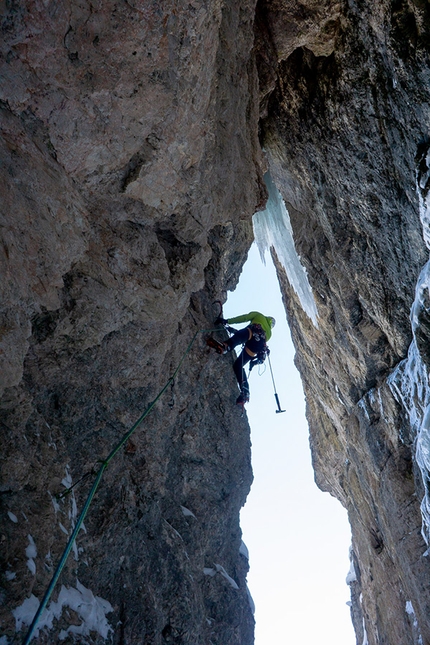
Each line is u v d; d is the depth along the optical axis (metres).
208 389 6.90
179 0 3.24
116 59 3.21
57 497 4.08
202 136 4.23
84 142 3.48
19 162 3.16
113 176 3.85
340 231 10.19
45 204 3.36
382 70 7.94
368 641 14.95
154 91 3.50
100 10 2.98
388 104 8.05
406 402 9.34
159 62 3.38
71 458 4.65
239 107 5.17
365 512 12.97
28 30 2.81
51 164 3.41
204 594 6.40
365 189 9.18
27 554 3.47
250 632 7.06
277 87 9.87
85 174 3.69
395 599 11.38
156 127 3.72
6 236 3.07
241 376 6.66
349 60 8.29
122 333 4.76
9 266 3.10
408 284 9.19
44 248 3.40
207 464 6.79
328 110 9.04
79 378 4.61
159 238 4.83
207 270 7.04
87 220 3.88
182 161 4.15
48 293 3.56
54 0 2.78
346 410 12.57
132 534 5.06
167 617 5.15
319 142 9.59
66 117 3.29
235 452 7.21
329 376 12.99
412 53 7.23
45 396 4.46
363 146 8.80
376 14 7.51
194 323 6.40
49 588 2.96
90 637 3.97
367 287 10.10
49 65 3.01
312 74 9.17
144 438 5.41
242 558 7.74
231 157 5.02
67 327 4.11
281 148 10.63
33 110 3.15
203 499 6.77
